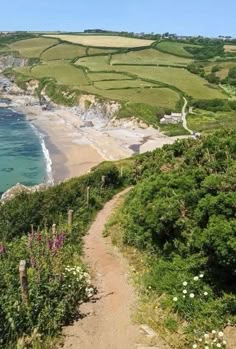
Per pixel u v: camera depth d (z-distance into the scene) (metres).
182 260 14.28
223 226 12.66
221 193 13.83
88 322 12.33
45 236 16.92
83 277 14.36
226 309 11.94
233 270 12.53
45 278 12.95
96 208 26.23
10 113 123.31
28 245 15.25
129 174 34.25
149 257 16.34
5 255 14.63
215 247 12.50
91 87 135.88
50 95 141.75
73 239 19.53
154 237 16.58
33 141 85.88
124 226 20.17
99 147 79.94
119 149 78.00
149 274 14.84
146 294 13.66
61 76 157.00
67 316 12.49
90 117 116.94
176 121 103.94
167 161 28.80
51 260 14.46
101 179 31.14
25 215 21.44
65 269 14.16
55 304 12.43
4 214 21.67
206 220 13.92
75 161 70.25
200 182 17.50
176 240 15.13
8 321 11.06
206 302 12.34
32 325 11.38
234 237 12.31
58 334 11.62
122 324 12.21
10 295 11.81
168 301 12.73
